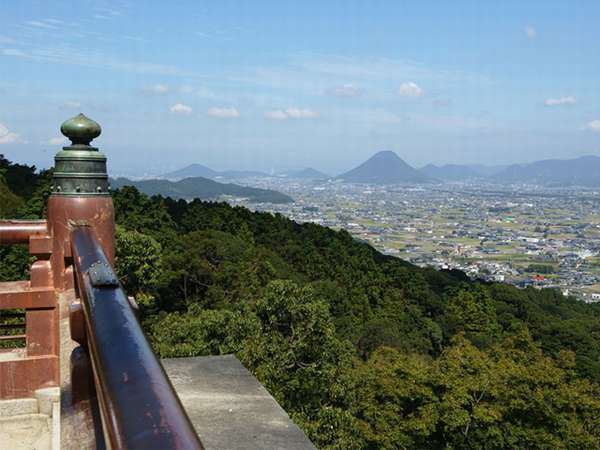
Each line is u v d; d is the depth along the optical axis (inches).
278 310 694.5
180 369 140.1
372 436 887.1
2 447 115.1
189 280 1450.5
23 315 149.6
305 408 623.8
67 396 82.5
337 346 687.1
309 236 2400.3
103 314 55.3
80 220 120.9
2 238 134.5
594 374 1574.8
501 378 957.2
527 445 912.9
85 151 122.1
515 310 2223.2
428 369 988.6
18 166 2183.8
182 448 30.6
